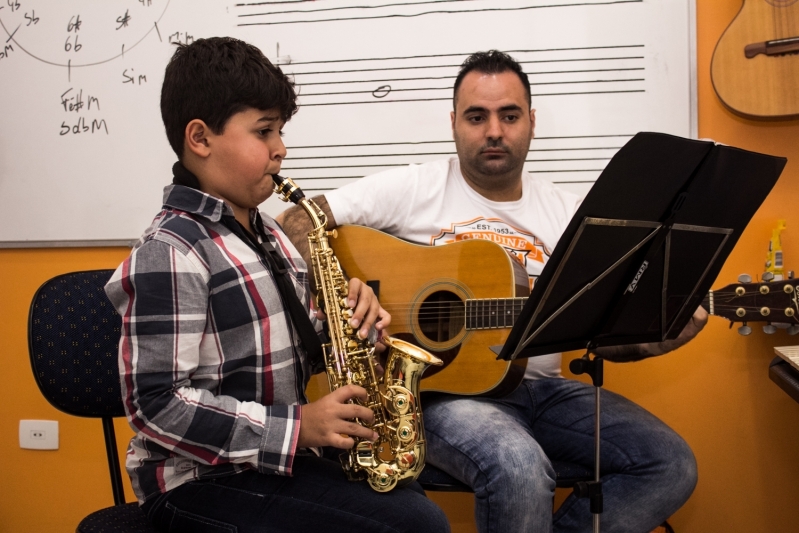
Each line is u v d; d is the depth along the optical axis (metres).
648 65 2.03
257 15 2.20
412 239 1.91
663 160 1.17
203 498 1.21
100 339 1.61
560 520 1.62
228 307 1.23
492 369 1.67
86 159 2.29
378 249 1.81
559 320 1.32
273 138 1.33
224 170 1.30
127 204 2.28
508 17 2.09
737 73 1.86
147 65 2.25
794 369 1.56
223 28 2.21
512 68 1.84
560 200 1.96
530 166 2.10
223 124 1.28
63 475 2.34
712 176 1.25
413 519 1.19
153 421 1.14
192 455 1.17
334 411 1.20
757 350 2.04
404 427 1.32
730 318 1.67
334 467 1.31
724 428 2.08
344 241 1.84
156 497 1.24
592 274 1.26
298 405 1.23
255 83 1.28
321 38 2.17
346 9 2.16
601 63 2.05
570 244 1.18
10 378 2.35
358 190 1.89
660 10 2.01
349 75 2.17
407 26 2.14
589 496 1.39
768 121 1.98
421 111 2.14
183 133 1.31
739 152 1.25
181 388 1.16
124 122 2.26
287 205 2.22
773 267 1.94
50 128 2.30
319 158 2.20
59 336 1.57
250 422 1.18
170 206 1.27
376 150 2.17
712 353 2.08
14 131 2.31
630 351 1.80
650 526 1.60
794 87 1.81
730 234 1.38
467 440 1.51
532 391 1.82
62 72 2.28
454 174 1.95
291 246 1.52
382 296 1.79
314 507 1.19
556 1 2.06
